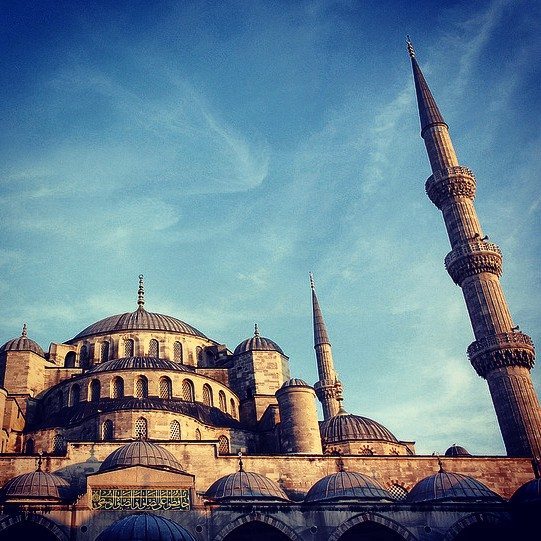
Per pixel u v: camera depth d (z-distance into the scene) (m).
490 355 59.41
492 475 51.91
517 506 42.59
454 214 68.00
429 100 75.88
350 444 55.47
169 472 40.72
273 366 66.69
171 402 54.69
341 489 42.94
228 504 40.38
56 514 38.28
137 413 50.41
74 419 52.34
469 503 42.47
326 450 55.34
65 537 37.66
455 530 41.38
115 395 54.91
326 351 79.62
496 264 64.31
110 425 50.09
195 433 52.19
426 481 44.88
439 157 71.56
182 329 71.75
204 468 47.16
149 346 68.00
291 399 53.72
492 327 61.03
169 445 47.56
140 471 40.47
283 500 42.47
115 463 41.72
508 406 57.34
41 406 58.72
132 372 55.59
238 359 67.50
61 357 66.44
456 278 65.69
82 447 46.72
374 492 43.00
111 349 67.19
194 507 39.91
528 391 57.66
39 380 62.12
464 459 52.22
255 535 43.44
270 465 48.75
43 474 41.78
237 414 61.94
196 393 57.22
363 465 50.44
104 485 39.62
